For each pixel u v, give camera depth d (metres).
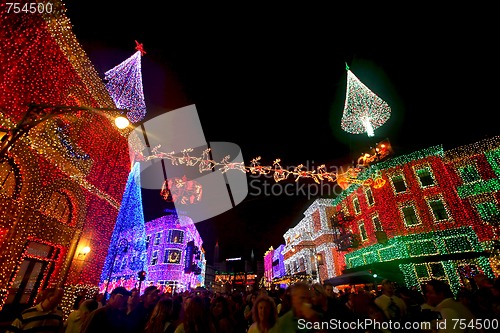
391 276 19.66
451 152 21.50
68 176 11.47
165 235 35.69
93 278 13.31
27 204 9.36
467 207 19.45
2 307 8.62
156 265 33.81
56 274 11.09
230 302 7.52
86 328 4.20
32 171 9.55
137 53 16.97
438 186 20.84
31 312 4.58
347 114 24.53
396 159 23.59
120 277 29.19
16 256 9.02
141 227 30.38
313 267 32.06
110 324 4.41
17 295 9.55
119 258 28.42
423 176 21.89
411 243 20.47
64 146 10.91
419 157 22.42
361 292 4.56
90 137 12.96
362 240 25.77
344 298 7.76
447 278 18.28
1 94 8.30
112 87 15.23
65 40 10.88
